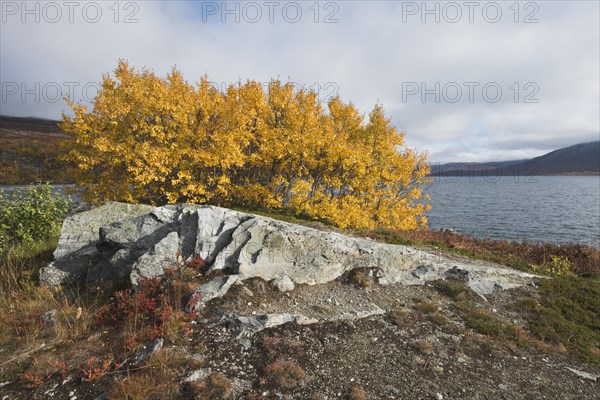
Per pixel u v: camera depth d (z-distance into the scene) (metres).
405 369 6.84
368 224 19.59
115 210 12.89
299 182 18.28
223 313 7.93
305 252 10.69
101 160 17.25
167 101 17.11
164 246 9.97
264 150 18.55
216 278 9.11
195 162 17.53
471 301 10.32
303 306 8.89
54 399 5.64
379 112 22.70
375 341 7.72
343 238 11.88
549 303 10.68
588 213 64.19
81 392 5.77
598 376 7.34
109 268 9.84
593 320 9.90
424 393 6.20
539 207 75.12
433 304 9.84
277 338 7.20
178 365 6.30
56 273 10.09
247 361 6.57
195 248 10.15
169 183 19.00
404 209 23.91
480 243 19.12
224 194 19.53
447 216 61.50
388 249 12.01
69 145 18.02
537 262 17.19
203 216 11.00
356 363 6.87
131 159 16.84
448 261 12.92
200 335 7.21
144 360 6.38
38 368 6.28
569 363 7.78
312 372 6.44
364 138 22.98
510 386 6.66
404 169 22.78
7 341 7.23
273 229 10.79
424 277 11.31
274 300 8.94
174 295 8.38
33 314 8.09
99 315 7.76
